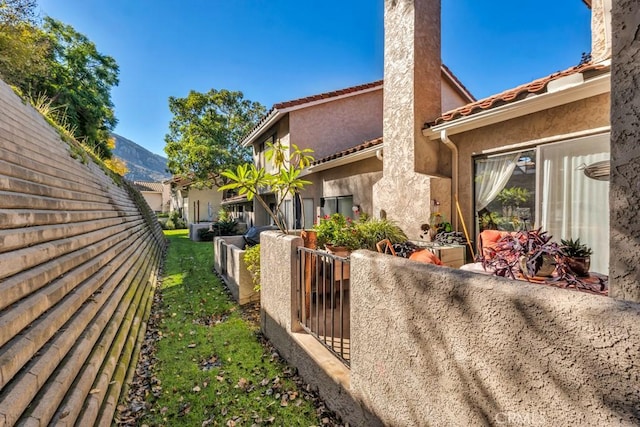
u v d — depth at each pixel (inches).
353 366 111.0
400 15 273.7
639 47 60.9
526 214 207.5
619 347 43.9
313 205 497.0
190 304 267.4
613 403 44.6
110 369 135.7
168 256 531.8
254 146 768.3
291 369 157.5
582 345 48.3
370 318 101.3
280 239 173.0
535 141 199.9
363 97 562.9
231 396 138.4
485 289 63.5
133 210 547.8
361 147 344.2
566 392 50.3
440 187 250.1
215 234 805.9
